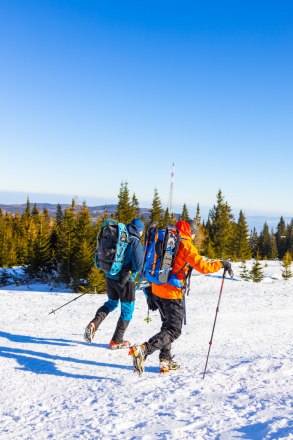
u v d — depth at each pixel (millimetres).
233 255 55438
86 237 33938
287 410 3455
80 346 6164
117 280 5766
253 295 15852
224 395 3992
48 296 13555
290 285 21359
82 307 10977
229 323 9133
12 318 9023
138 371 4480
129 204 48000
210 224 59281
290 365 5102
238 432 3031
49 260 36375
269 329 8484
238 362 5355
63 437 3166
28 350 5852
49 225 64562
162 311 4840
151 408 3680
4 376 4766
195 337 7324
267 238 86938
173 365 4969
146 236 4941
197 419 3340
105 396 4066
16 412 3781
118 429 3250
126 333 7398
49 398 4125
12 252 45938
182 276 4727
